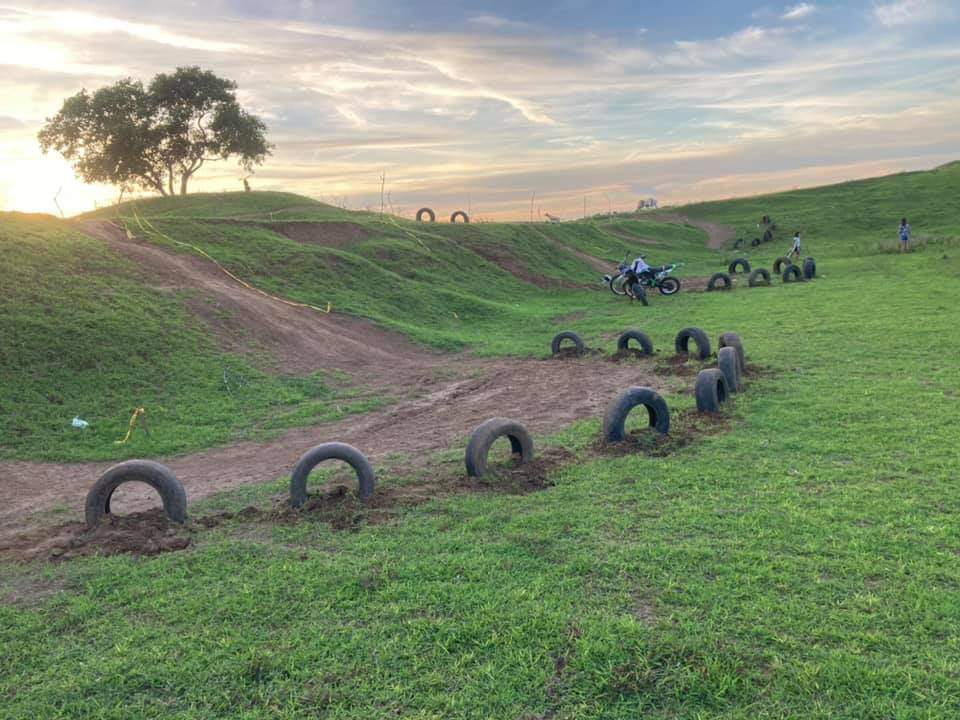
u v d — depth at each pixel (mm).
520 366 16609
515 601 4992
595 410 11641
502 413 12070
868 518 6184
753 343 16141
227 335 16797
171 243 22297
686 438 9102
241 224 27344
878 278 28328
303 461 7461
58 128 49219
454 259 33125
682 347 15625
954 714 3643
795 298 23906
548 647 4426
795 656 4188
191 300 17688
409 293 25172
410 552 5992
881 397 10523
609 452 8766
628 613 4762
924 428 8852
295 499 7422
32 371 12906
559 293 32719
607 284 32219
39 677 4441
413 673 4254
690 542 5863
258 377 15016
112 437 11445
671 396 11734
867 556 5422
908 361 13094
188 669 4402
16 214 19750
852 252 43812
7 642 4891
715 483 7383
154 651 4609
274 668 4375
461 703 3957
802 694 3869
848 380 11859
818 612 4648
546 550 5887
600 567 5457
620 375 14352
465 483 7859
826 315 19484
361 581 5426
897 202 70250
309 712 3961
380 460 9367
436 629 4695
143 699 4172
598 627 4555
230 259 22859
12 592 5730
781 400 10773
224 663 4445
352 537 6473
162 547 6461
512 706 3920
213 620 5008
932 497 6598
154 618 5109
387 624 4797
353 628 4789
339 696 4074
